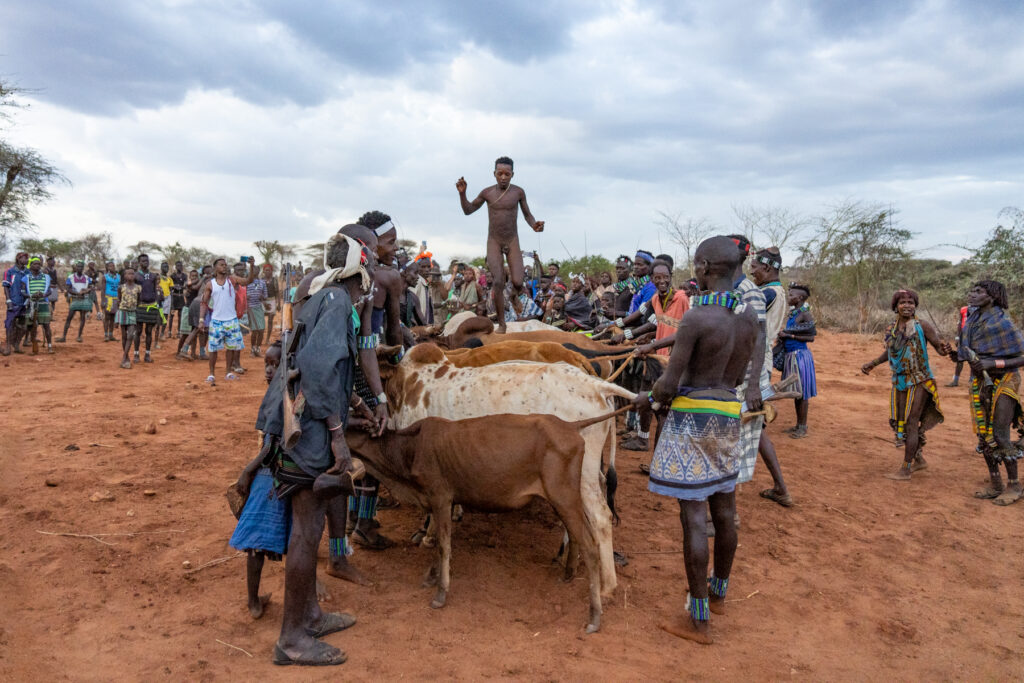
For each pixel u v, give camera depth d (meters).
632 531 6.06
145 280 13.78
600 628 4.35
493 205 7.55
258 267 18.50
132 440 8.09
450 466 4.46
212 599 4.51
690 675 3.88
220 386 11.90
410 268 9.95
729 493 4.38
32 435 8.09
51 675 3.59
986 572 5.41
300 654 3.78
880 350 19.66
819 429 10.22
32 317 14.28
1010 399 6.87
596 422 4.63
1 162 22.36
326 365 3.68
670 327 7.54
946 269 25.11
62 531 5.39
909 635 4.44
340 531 4.80
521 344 5.96
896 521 6.41
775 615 4.66
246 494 4.10
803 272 28.56
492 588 4.85
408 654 3.94
